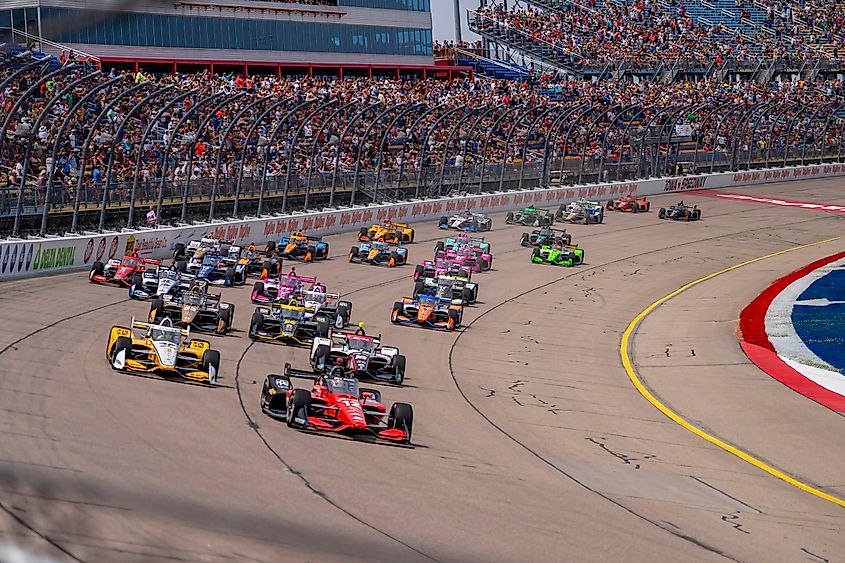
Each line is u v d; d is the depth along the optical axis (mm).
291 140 76562
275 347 37875
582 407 33906
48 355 32219
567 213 89188
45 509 10273
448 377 36406
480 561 16281
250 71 96188
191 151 67000
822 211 100312
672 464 27469
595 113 113625
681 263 71000
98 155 66750
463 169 91812
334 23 106938
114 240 56188
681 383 38875
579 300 56594
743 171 119938
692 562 18531
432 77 121750
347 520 17797
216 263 52438
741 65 142250
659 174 112812
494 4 144375
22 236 53000
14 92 65562
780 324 48750
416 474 22578
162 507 8156
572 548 18250
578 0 145625
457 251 63375
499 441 27828
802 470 28047
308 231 74250
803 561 19656
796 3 157750
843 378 38781
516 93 114562
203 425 24797
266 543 13828
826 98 139375
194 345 31266
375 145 89688
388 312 48719
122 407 25734
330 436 25281
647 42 140125
